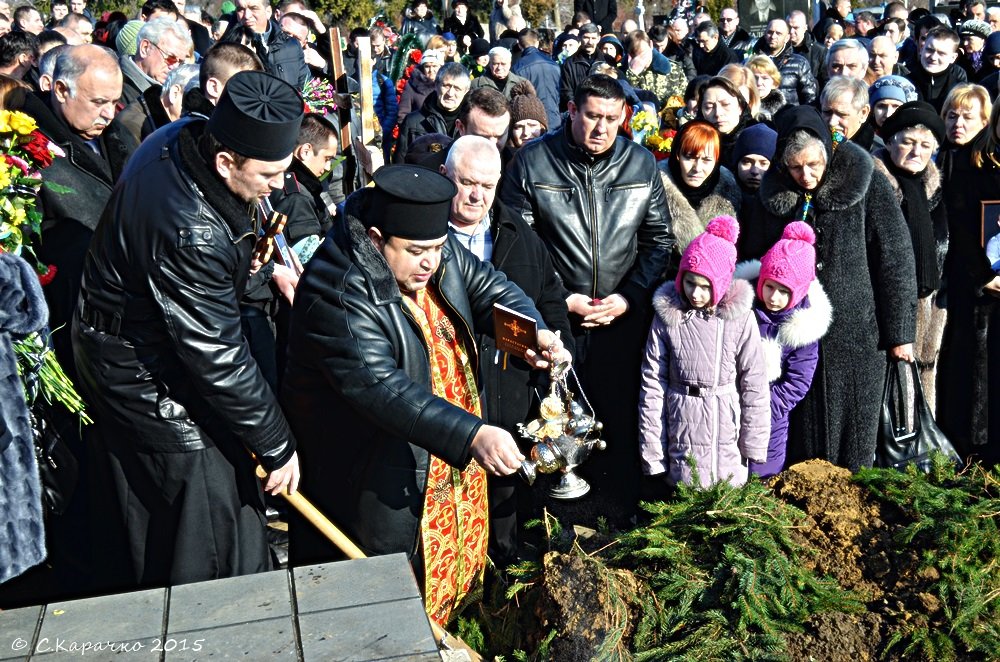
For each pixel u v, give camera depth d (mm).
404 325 3078
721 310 3879
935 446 4547
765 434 3932
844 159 4191
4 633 1942
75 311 3152
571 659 2941
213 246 2910
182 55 5301
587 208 4336
